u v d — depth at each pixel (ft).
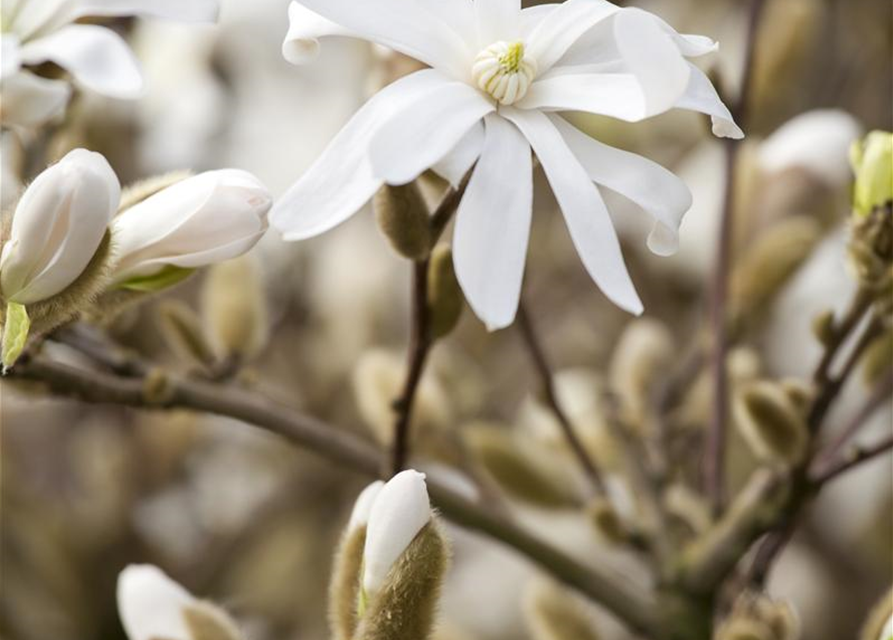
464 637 2.47
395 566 2.02
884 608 2.23
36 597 3.08
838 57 3.46
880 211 2.24
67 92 2.14
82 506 3.23
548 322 3.64
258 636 3.27
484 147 1.97
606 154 2.00
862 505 3.47
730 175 2.53
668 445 2.64
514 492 2.56
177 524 3.31
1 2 2.10
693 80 1.98
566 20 2.02
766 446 2.36
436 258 2.23
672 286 3.28
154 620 2.27
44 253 2.01
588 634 2.45
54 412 3.41
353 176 1.95
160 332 2.91
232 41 3.49
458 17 2.02
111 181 2.01
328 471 3.42
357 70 3.55
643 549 2.46
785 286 2.59
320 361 3.42
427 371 2.54
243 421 2.35
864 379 2.48
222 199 2.06
